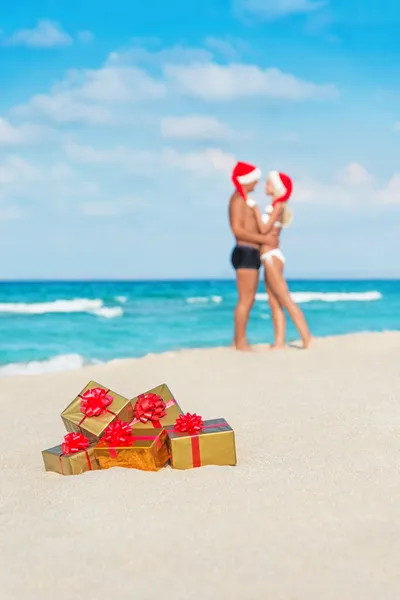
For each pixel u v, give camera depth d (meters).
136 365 8.80
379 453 4.18
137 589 2.52
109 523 3.15
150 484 3.65
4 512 3.36
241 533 3.00
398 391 6.20
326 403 5.80
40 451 4.64
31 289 46.59
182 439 3.92
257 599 2.42
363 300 38.22
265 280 10.39
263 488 3.57
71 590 2.54
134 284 59.16
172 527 3.08
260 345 11.12
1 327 19.94
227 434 3.96
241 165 10.09
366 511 3.23
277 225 10.30
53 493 3.60
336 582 2.53
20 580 2.63
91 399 4.18
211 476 3.76
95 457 3.96
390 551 2.78
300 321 10.23
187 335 17.64
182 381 7.46
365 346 9.84
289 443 4.49
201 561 2.73
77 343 15.84
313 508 3.28
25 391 7.14
